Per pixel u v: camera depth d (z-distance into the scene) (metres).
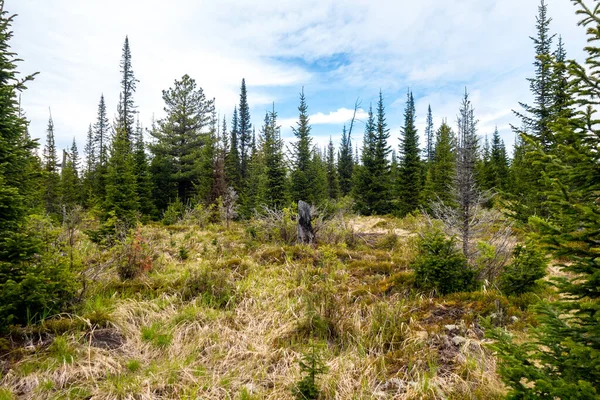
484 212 8.22
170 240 10.68
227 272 7.17
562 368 2.37
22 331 4.12
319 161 36.66
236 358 4.28
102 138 52.12
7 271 4.14
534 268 5.73
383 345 4.52
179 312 5.34
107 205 15.65
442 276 6.05
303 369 3.52
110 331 4.61
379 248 10.69
